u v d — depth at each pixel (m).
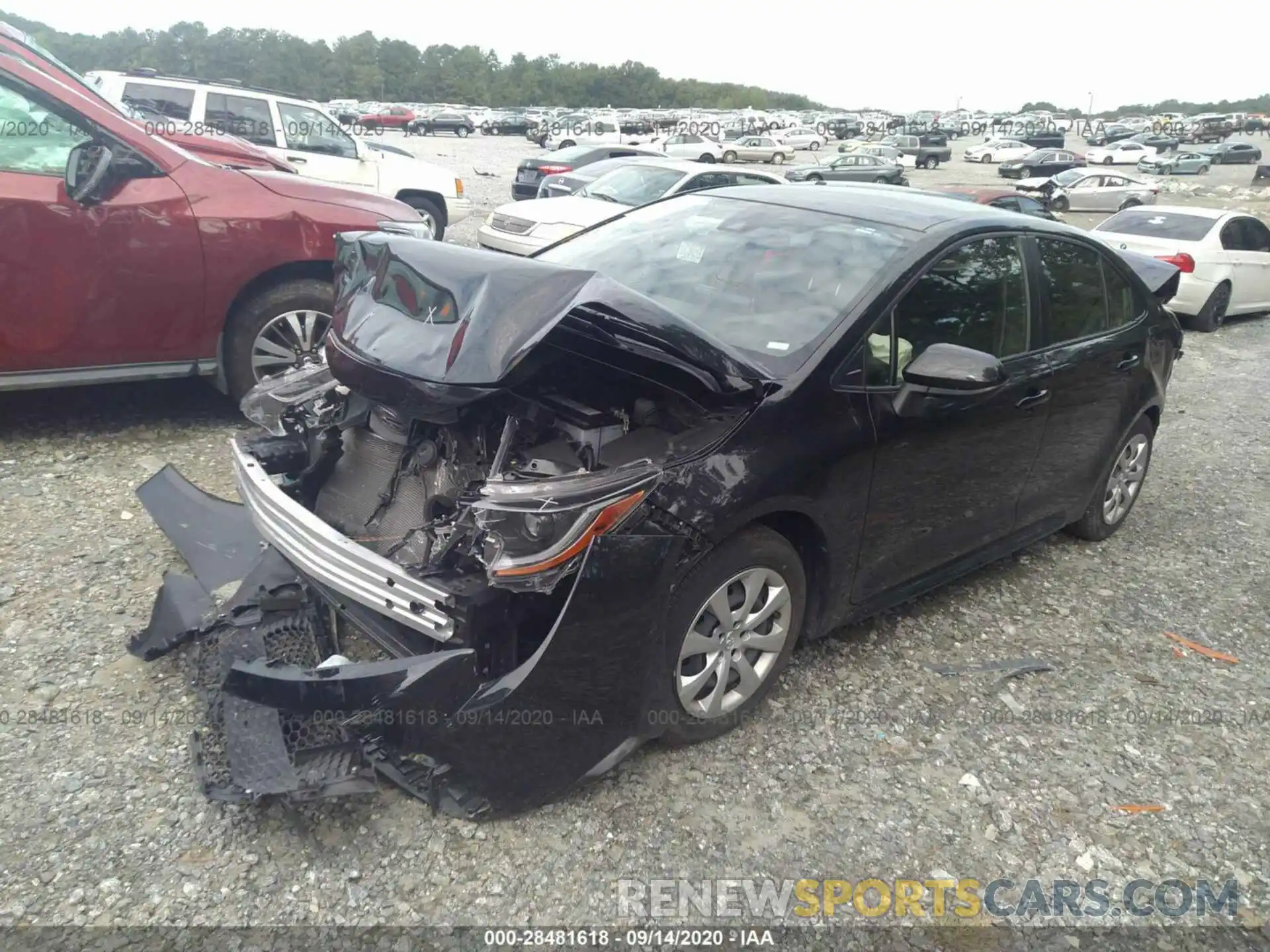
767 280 3.54
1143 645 4.18
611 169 13.91
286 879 2.50
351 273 3.18
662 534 2.67
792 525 3.21
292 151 11.43
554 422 2.82
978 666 3.85
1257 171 41.16
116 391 6.05
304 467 3.39
